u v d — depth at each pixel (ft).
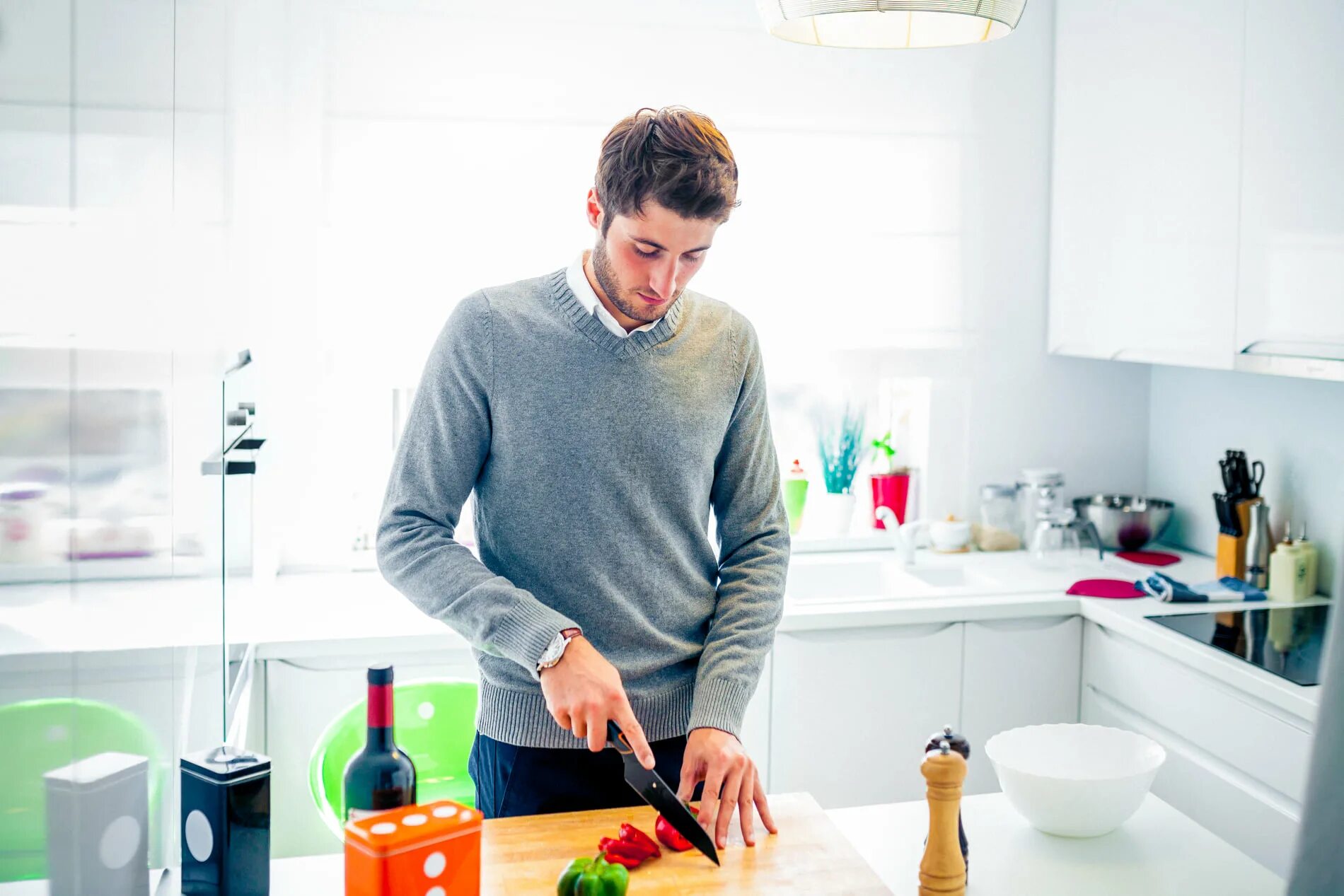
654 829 4.88
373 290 10.39
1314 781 3.80
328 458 10.57
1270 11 8.39
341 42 10.14
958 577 11.12
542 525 5.39
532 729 5.43
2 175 2.15
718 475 5.98
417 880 3.92
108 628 3.06
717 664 5.38
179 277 4.31
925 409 11.74
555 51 10.52
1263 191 8.53
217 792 3.95
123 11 3.31
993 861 4.86
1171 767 8.91
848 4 4.81
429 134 10.36
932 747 4.43
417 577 5.13
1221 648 8.50
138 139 3.53
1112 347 10.59
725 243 11.05
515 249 10.61
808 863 4.62
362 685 8.91
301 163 10.19
